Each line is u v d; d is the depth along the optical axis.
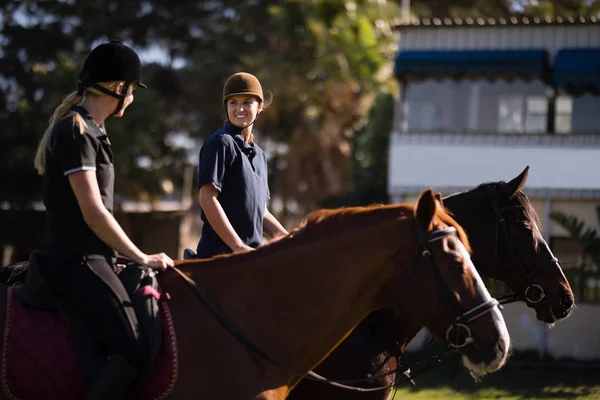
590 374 11.03
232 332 3.33
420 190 13.56
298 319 3.41
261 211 4.32
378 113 20.33
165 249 22.17
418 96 13.67
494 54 13.12
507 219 5.15
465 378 10.51
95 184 3.16
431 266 3.31
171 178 28.47
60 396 3.16
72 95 3.34
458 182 13.47
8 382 3.12
